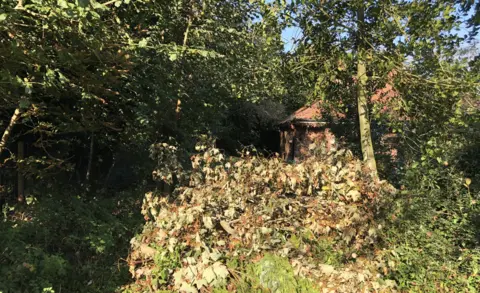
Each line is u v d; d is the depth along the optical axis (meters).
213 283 3.26
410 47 3.69
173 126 6.29
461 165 4.62
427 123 4.48
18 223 4.41
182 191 4.11
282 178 3.82
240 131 17.58
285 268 3.35
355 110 6.26
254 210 3.63
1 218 4.70
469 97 3.94
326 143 4.34
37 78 4.07
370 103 5.01
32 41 3.73
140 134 6.39
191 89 6.57
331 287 3.31
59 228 4.46
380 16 3.97
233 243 3.50
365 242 3.73
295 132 17.97
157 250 3.60
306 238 3.68
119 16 5.01
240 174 3.83
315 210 3.74
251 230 3.45
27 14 3.52
